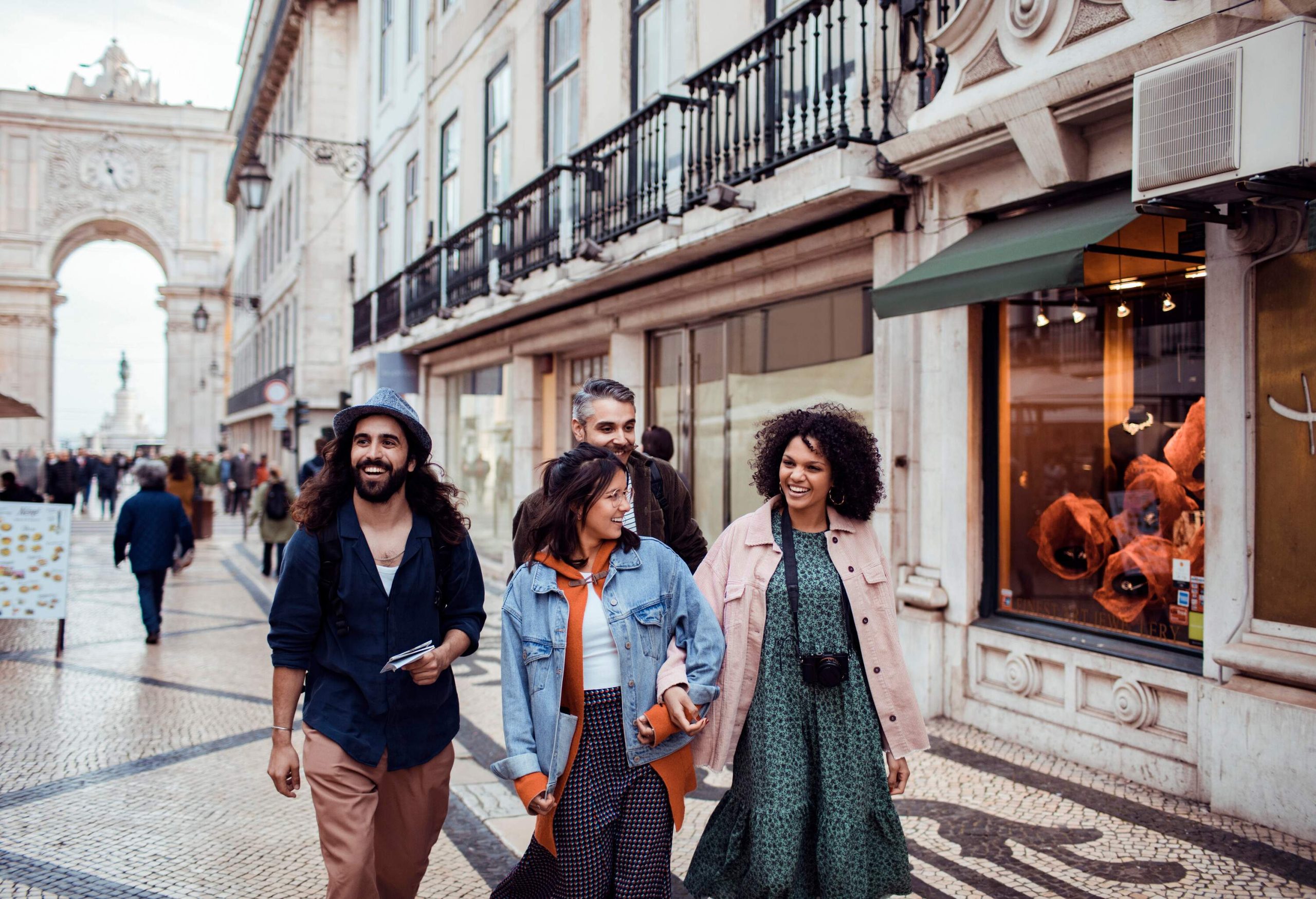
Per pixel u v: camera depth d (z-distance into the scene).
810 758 2.73
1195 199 3.84
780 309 7.24
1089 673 4.73
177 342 53.53
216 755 5.07
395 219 16.66
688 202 7.01
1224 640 4.11
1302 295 3.86
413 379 15.66
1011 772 4.61
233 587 12.05
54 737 5.38
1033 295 5.25
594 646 2.56
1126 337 4.75
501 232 11.02
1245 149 3.45
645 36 8.73
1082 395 4.98
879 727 2.77
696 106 7.18
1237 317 4.07
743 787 2.78
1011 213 5.26
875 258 5.88
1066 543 5.04
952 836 3.82
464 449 14.45
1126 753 4.49
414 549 2.73
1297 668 3.76
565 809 2.50
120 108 52.66
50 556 7.57
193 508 18.67
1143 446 4.66
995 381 5.45
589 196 8.95
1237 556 4.07
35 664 7.34
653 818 2.54
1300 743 3.73
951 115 5.11
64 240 53.81
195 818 4.17
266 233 33.53
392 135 16.94
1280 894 3.29
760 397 7.48
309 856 3.76
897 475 5.79
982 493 5.46
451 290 12.71
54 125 51.56
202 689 6.55
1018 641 5.09
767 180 6.32
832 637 2.73
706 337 8.29
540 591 2.58
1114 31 4.30
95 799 4.41
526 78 11.16
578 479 2.57
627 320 9.10
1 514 7.47
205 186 53.94
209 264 53.94
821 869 2.64
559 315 10.27
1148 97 3.78
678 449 8.72
